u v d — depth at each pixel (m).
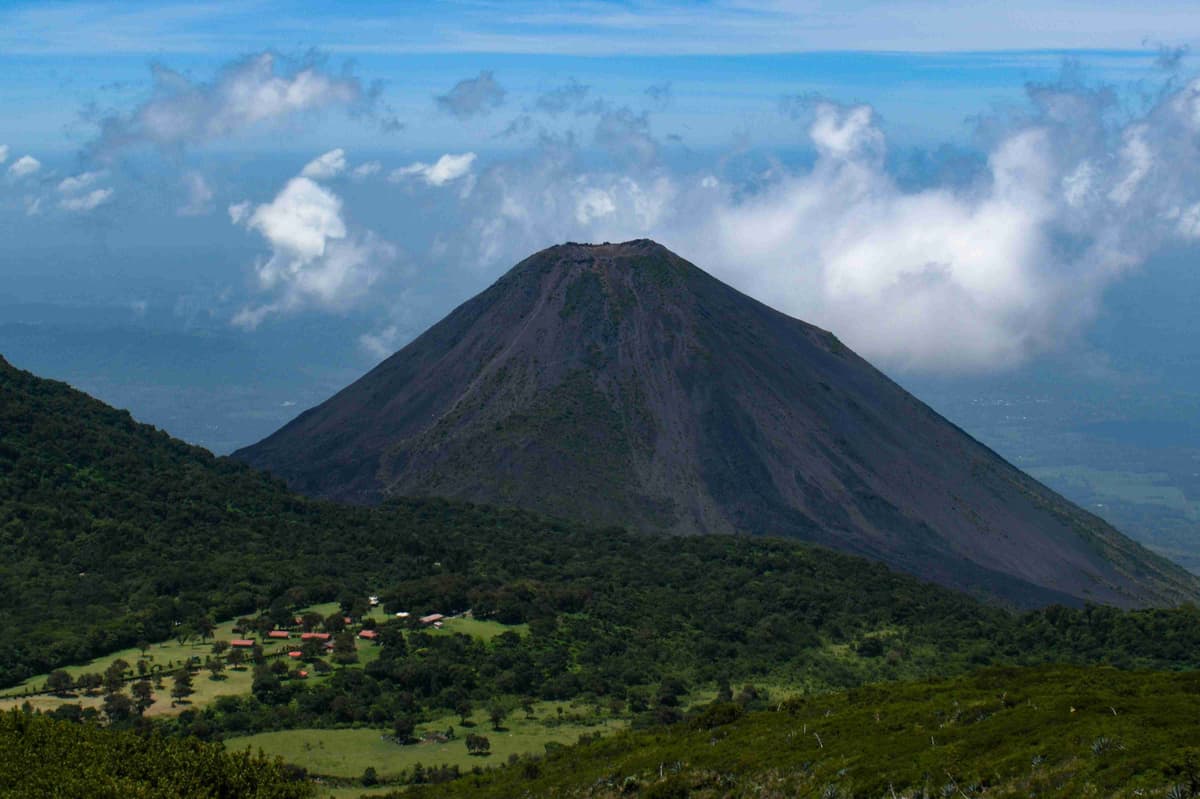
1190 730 62.47
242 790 77.38
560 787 83.44
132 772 75.88
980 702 77.94
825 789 68.25
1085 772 60.09
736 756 79.62
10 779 71.94
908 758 69.44
